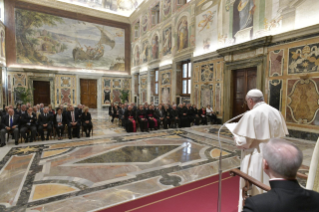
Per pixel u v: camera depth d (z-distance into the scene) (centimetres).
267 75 815
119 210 286
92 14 1994
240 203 232
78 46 1967
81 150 605
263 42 795
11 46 1677
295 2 713
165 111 1010
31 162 498
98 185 370
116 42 2142
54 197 326
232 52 975
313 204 102
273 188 111
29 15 1744
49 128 732
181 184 371
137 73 2092
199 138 762
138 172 433
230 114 1023
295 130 718
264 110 217
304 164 464
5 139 706
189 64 1370
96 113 1720
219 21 1062
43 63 1822
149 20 1772
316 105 652
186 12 1307
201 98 1209
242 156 240
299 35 695
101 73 2069
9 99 1655
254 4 869
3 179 399
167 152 582
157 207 292
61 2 1828
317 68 647
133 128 890
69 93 1933
